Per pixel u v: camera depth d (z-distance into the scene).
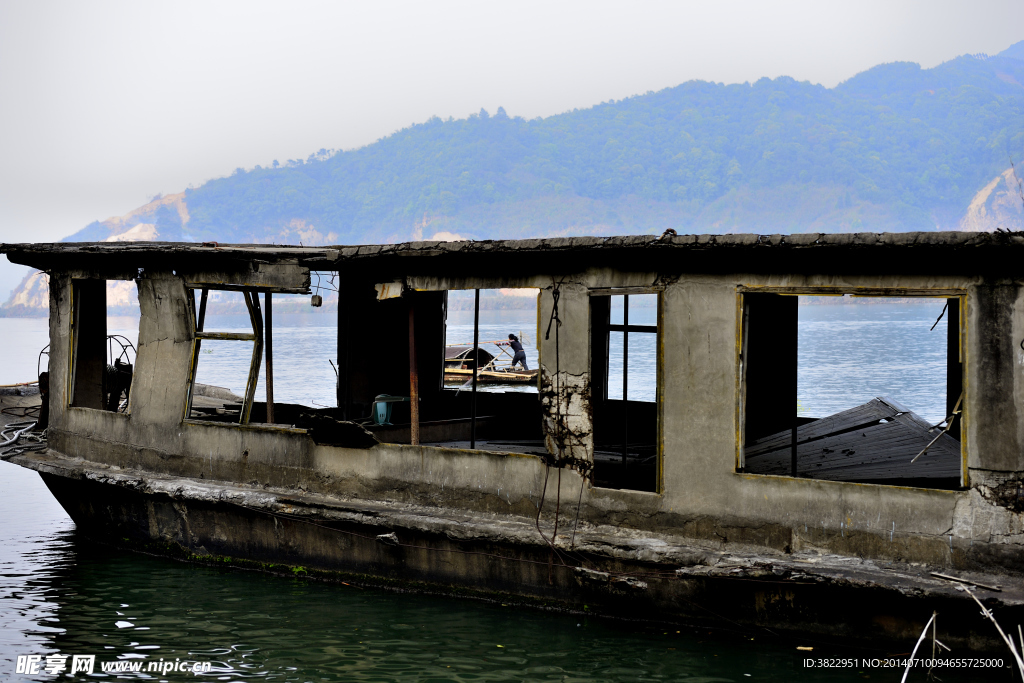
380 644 6.65
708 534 6.35
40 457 9.55
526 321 96.06
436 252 7.05
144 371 8.93
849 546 5.93
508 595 7.07
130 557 8.81
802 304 126.25
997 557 5.52
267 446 8.22
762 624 6.23
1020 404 5.45
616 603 6.67
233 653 6.58
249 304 8.33
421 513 7.36
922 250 5.55
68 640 6.84
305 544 7.91
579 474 6.82
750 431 9.40
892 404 10.34
